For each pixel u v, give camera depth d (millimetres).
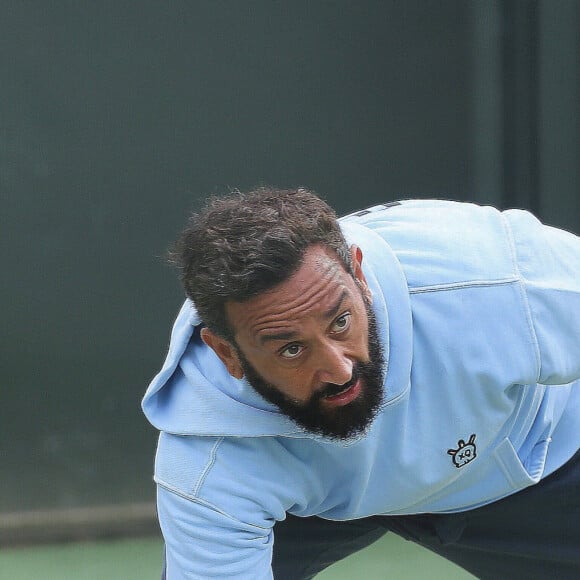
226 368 5977
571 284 6426
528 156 14820
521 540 7828
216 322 5426
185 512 6160
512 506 7668
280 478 6273
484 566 8148
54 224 14086
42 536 14016
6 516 13984
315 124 14297
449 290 6289
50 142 13961
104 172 14102
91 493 14258
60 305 14195
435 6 14578
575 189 14734
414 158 14609
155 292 14391
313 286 5168
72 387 14266
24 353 14117
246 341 5367
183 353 6426
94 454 14320
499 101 14789
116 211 14164
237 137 14148
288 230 5156
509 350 6289
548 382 6492
